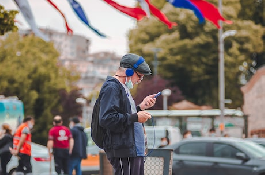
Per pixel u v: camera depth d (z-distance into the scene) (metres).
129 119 7.79
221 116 59.94
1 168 25.27
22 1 7.17
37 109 100.25
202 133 63.00
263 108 79.38
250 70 101.94
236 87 94.81
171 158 8.91
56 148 25.80
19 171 24.67
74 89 114.62
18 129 25.06
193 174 25.69
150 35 97.56
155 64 93.88
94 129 7.98
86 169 37.34
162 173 8.88
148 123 64.06
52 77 100.44
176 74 94.75
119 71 8.14
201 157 25.69
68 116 110.94
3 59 95.38
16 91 94.88
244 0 101.00
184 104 70.19
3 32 18.31
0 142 25.27
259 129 76.12
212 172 25.27
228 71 92.50
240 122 61.19
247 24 94.69
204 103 95.12
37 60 99.19
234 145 25.12
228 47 94.19
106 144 7.92
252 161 24.45
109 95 7.86
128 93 8.08
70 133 26.27
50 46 104.06
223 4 96.88
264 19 102.19
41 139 100.69
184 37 94.62
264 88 78.94
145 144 8.18
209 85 94.56
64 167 25.97
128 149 7.83
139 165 8.00
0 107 41.72
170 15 93.94
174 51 92.38
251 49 94.19
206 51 92.69
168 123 63.47
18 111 43.59
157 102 90.50
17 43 96.62
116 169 7.98
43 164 26.75
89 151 37.72
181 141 26.41
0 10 18.17
